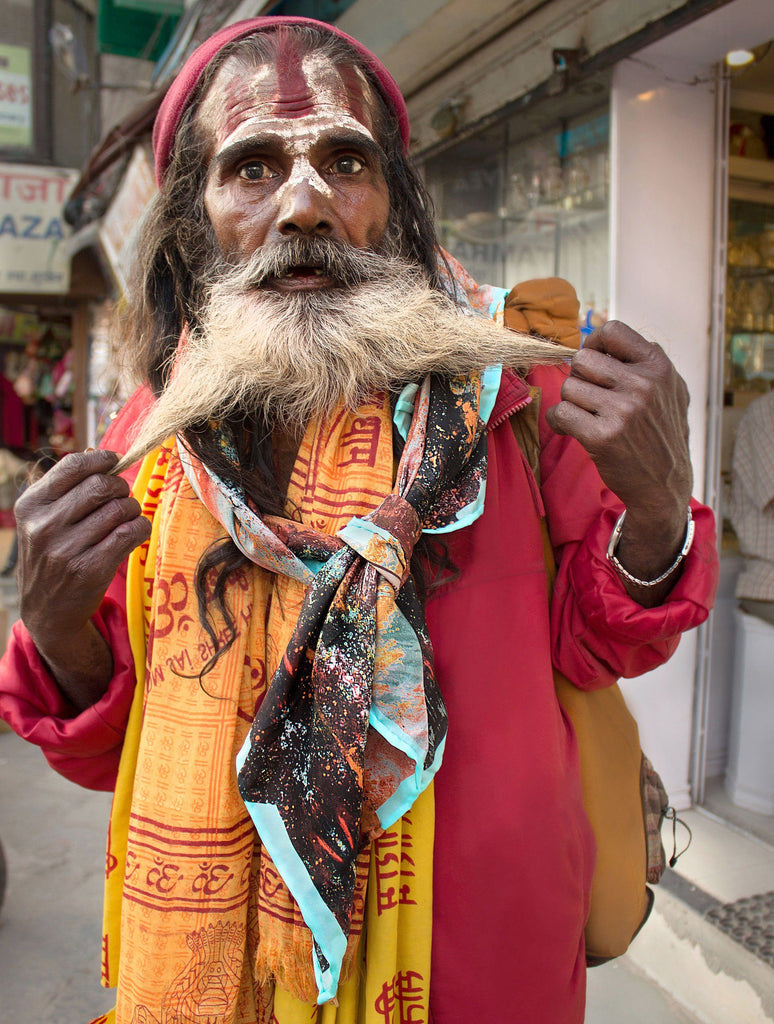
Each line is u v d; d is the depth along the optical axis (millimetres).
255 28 833
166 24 4902
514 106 2492
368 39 2844
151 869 772
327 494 788
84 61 6934
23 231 6492
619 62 2109
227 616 784
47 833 2768
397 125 911
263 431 839
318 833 685
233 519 750
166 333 935
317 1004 759
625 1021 1834
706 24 1937
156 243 911
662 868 1011
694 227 2264
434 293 857
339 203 798
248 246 794
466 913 780
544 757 793
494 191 2850
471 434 778
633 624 754
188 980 764
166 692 787
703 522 810
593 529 819
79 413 8641
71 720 816
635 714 2359
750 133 2689
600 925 898
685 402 711
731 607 2639
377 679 701
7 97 6961
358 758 680
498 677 800
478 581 816
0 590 5895
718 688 2652
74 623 733
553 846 785
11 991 2004
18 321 9250
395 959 778
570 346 1033
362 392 815
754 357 2889
